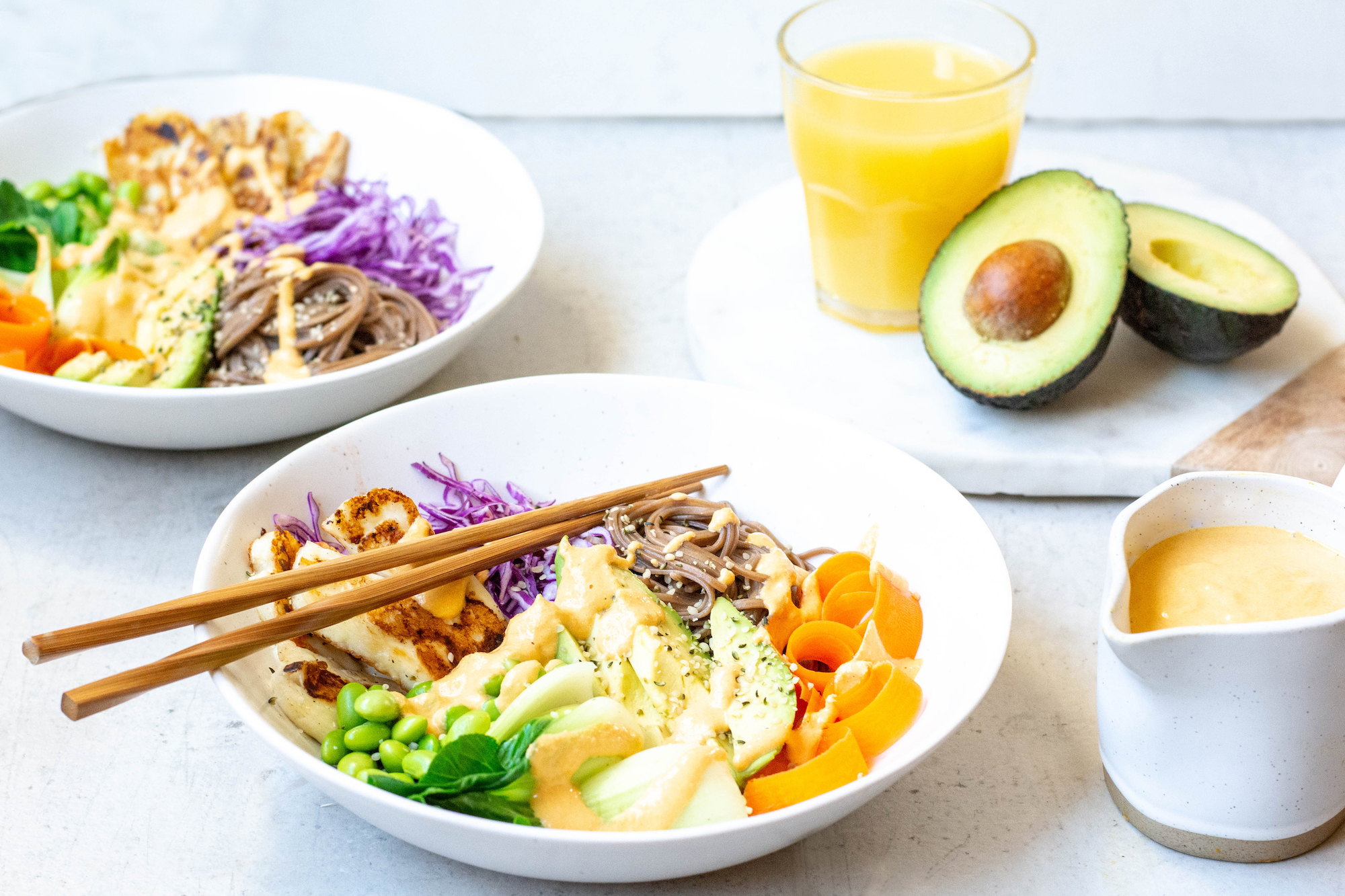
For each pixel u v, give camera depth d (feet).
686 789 2.35
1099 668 2.42
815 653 2.56
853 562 2.61
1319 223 3.38
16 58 3.77
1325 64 3.75
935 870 2.43
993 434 2.87
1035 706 2.60
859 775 2.39
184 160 3.27
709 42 3.76
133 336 3.03
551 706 2.40
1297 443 2.84
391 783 2.31
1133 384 2.96
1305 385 2.94
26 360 2.93
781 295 3.14
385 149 3.29
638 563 2.64
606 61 3.78
